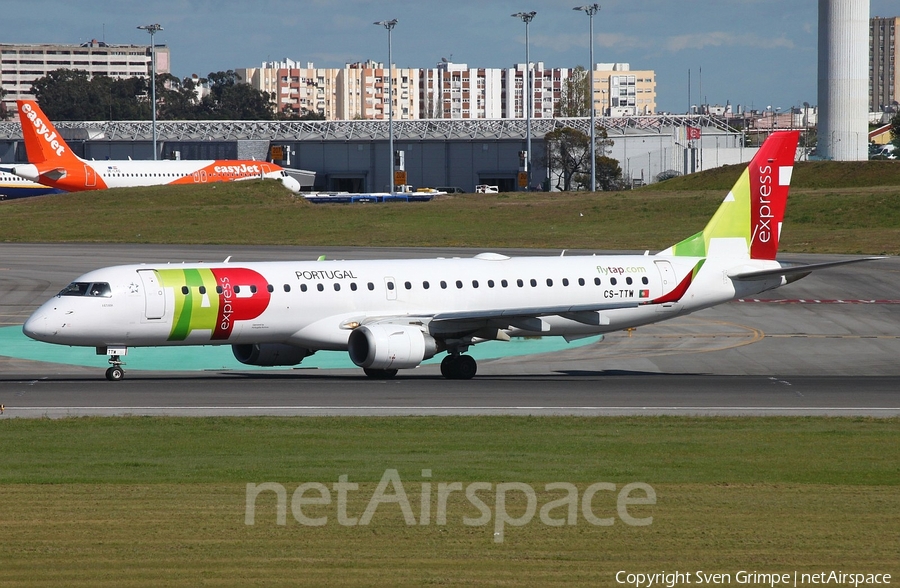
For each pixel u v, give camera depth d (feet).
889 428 365.40
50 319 461.37
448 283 519.19
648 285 547.08
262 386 469.16
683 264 557.33
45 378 507.71
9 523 232.32
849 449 323.16
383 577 198.39
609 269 546.67
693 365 570.46
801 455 312.50
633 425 367.86
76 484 268.41
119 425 361.10
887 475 284.41
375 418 378.73
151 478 275.39
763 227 570.87
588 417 385.29
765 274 552.82
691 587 195.00
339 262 520.01
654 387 477.36
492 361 585.63
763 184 568.82
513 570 202.69
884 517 239.30
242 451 314.76
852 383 495.00
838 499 255.70
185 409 402.52
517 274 533.14
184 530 227.81
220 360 586.86
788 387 479.00
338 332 497.46
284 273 496.64
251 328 487.61
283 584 194.18
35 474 280.72
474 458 303.68
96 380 492.13
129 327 469.57
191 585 193.77
